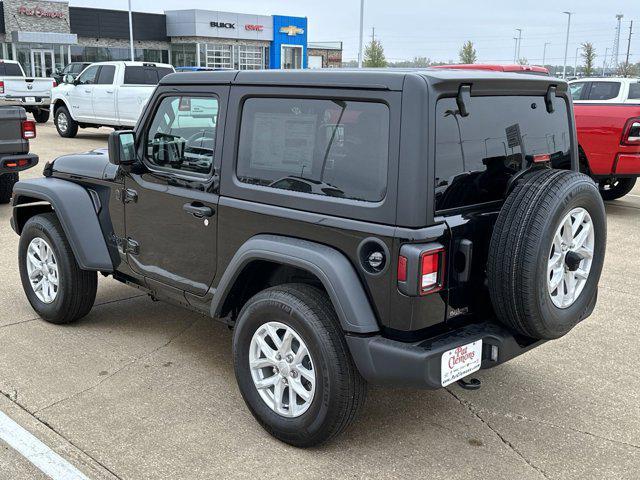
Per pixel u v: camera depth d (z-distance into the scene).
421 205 2.82
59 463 3.16
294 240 3.22
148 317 5.12
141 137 4.09
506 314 3.03
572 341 4.86
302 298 3.16
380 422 3.62
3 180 8.97
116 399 3.80
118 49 44.62
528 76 3.43
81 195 4.52
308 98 3.18
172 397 3.85
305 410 3.21
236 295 3.66
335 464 3.20
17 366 4.20
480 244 3.10
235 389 3.97
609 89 9.53
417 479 3.10
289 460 3.23
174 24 46.38
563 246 3.12
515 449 3.38
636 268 6.86
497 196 3.26
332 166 3.10
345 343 3.09
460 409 3.79
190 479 3.06
